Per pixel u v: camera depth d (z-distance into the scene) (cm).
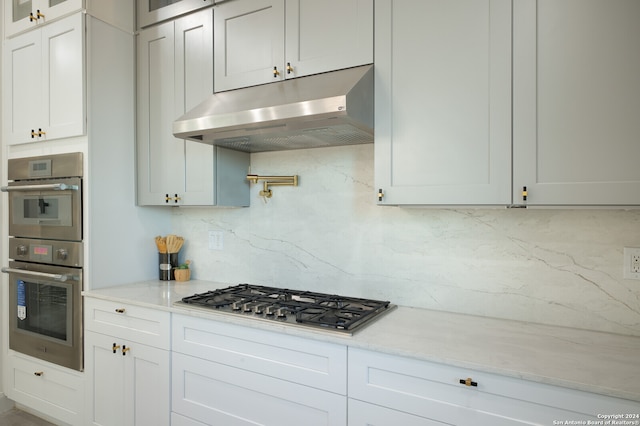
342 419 147
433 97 156
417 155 159
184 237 269
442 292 186
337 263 212
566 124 134
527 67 140
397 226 196
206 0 213
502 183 144
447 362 127
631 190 125
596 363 124
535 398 116
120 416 211
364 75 162
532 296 168
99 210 228
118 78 237
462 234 182
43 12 232
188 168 225
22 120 246
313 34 182
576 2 133
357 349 144
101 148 228
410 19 160
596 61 130
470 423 125
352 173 208
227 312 178
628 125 126
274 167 233
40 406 243
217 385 178
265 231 236
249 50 200
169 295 215
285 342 159
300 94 167
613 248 154
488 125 146
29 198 244
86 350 223
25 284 247
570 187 133
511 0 142
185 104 224
